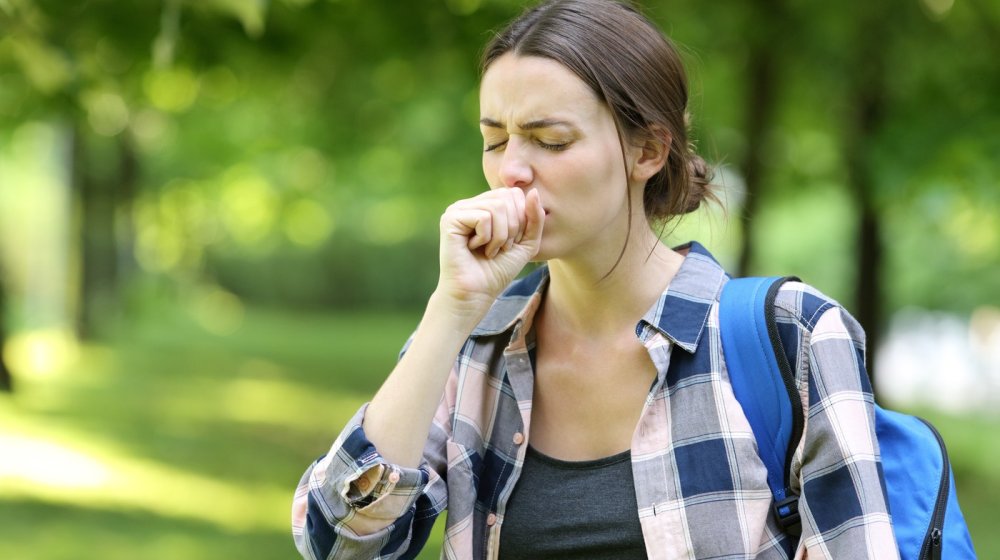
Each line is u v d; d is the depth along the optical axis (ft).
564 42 6.93
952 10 32.83
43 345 82.53
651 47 7.22
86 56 26.40
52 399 56.59
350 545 7.03
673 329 7.18
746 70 37.17
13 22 21.40
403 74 42.45
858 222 40.73
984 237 63.52
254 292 157.48
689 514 6.94
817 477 6.79
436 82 40.75
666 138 7.33
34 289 124.16
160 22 25.68
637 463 7.11
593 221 7.02
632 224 7.39
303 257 155.22
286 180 85.81
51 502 33.30
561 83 6.88
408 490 6.97
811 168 46.01
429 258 154.61
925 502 7.09
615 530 7.12
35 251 124.98
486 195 7.04
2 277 56.18
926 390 81.92
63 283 103.60
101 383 65.21
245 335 114.11
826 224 91.35
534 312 7.73
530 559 7.32
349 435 6.98
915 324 85.87
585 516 7.19
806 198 49.57
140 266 107.04
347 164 65.46
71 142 81.61
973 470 44.47
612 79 6.96
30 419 49.62
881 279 40.86
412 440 7.06
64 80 24.82
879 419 7.34
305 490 7.47
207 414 55.98
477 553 7.45
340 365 86.94
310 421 55.62
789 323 7.04
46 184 126.11
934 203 39.01
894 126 32.50
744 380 7.06
